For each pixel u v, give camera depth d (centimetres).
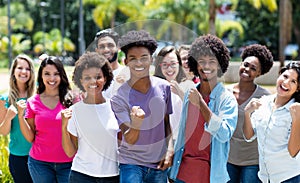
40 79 723
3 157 988
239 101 734
